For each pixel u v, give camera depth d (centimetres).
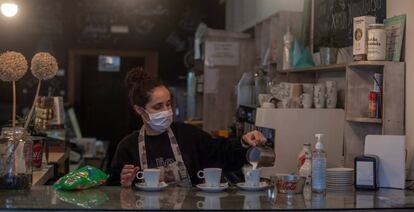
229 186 229
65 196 202
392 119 280
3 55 232
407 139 278
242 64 596
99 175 223
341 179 246
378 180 247
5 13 456
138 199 197
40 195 204
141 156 246
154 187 213
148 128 251
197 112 653
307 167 263
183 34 814
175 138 252
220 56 591
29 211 179
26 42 795
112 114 834
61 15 802
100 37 809
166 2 812
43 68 235
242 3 668
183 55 816
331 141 307
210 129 591
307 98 332
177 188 223
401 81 280
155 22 815
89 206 183
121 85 833
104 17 808
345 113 302
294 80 403
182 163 248
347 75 298
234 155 250
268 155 231
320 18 404
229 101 594
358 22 288
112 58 826
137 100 241
